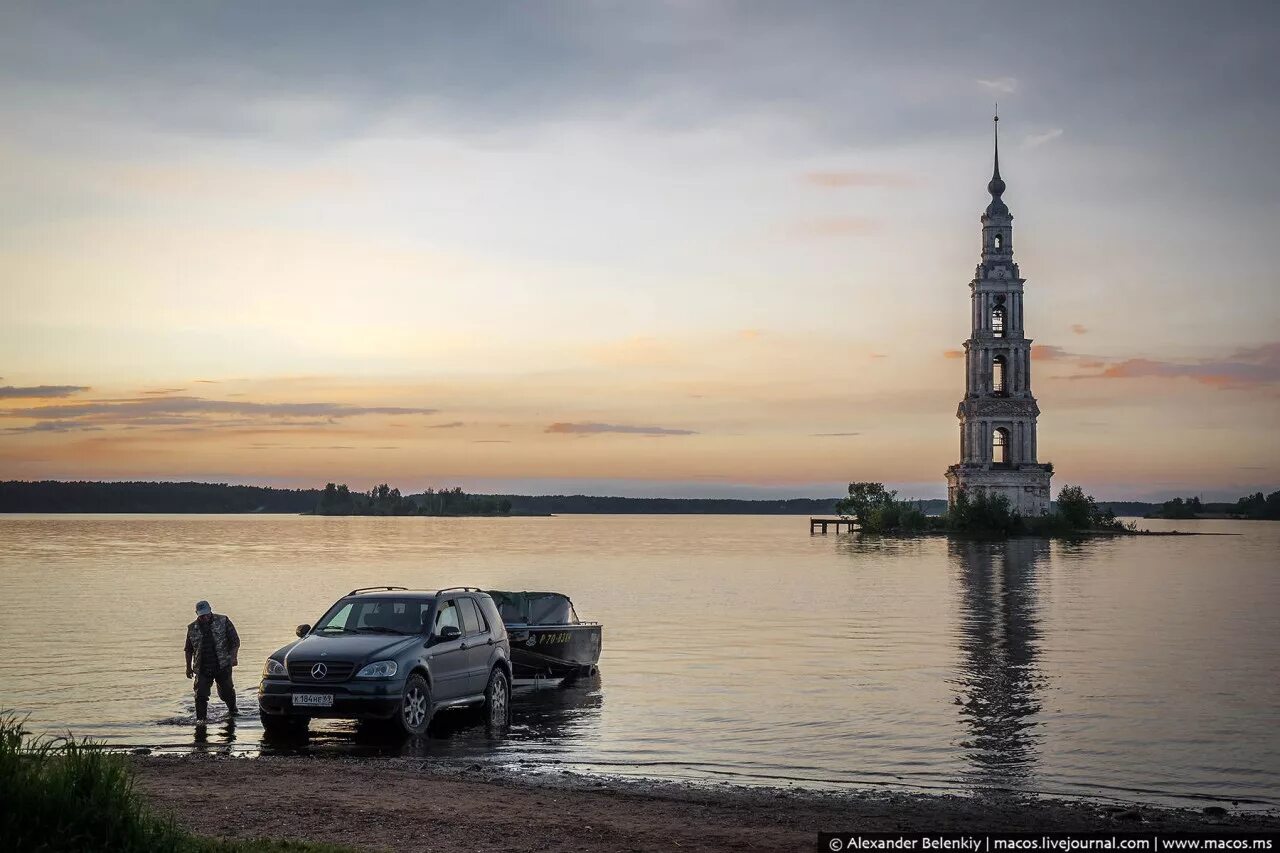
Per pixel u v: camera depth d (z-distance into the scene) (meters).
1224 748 19.91
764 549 142.88
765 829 13.49
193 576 73.94
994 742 20.30
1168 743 20.30
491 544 156.62
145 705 23.30
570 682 27.91
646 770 17.64
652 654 34.28
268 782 15.22
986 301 186.38
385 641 19.83
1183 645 37.34
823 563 103.69
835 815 14.50
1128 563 104.38
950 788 16.77
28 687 25.81
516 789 15.34
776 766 18.16
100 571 80.12
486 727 21.47
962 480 183.50
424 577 74.12
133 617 43.97
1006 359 186.75
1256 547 149.25
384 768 16.73
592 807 14.34
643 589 67.00
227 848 11.08
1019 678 28.95
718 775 17.41
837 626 43.91
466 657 21.12
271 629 40.03
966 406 184.00
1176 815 15.02
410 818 13.34
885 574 85.19
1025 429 182.88
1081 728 21.75
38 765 10.95
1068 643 37.84
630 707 23.98
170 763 16.64
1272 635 40.88
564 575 82.06
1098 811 15.21
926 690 26.67
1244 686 27.67
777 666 31.30
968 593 64.19
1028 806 15.44
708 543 171.62
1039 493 183.50
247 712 22.47
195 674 21.53
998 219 187.38
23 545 136.38
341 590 60.78
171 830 11.05
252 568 85.25
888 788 16.67
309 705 19.02
